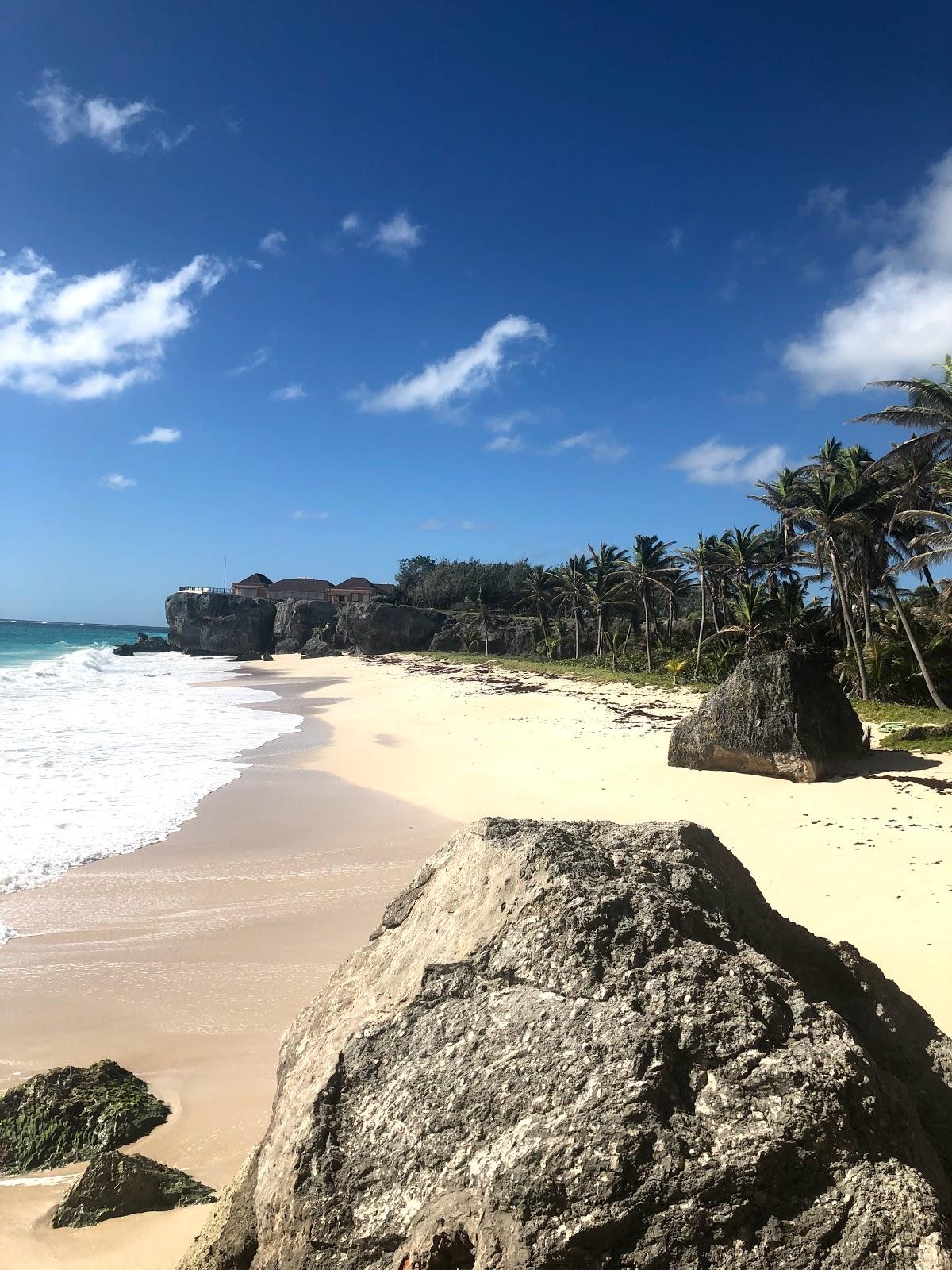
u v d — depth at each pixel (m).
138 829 15.62
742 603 45.91
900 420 32.59
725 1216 2.37
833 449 51.41
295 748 26.58
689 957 3.02
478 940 3.34
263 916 11.15
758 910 4.11
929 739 23.19
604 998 2.90
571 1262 2.36
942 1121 3.34
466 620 95.38
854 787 18.05
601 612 67.62
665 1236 2.36
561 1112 2.62
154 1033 7.93
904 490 37.62
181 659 95.69
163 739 27.86
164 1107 6.53
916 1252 2.26
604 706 36.34
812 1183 2.45
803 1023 2.87
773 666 20.11
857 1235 2.32
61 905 11.56
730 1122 2.54
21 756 23.22
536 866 3.48
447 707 38.28
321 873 13.09
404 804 18.20
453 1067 2.91
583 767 21.88
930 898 10.49
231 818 16.75
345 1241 2.72
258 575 136.12
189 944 10.17
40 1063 7.43
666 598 75.75
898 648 37.25
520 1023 2.93
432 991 3.20
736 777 19.86
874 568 44.62
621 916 3.19
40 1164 5.91
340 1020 3.60
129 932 10.59
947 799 16.47
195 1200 5.14
